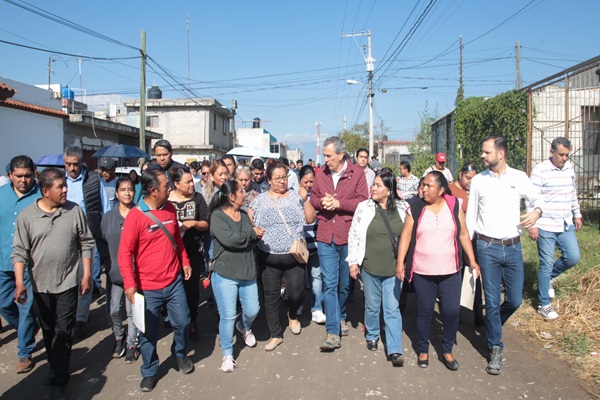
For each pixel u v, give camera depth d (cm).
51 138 1712
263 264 491
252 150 1205
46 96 1825
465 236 426
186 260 436
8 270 461
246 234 441
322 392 390
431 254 418
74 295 407
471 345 484
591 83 1245
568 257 526
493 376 412
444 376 415
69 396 393
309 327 550
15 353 484
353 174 504
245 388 401
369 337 475
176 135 3291
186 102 3253
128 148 1295
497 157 432
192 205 500
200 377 423
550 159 533
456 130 1738
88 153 2023
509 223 428
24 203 460
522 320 531
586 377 400
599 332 469
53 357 390
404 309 588
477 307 529
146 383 399
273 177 495
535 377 407
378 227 446
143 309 379
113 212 471
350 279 527
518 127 1333
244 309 470
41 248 391
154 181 402
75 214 411
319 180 510
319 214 507
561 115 1302
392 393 386
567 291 564
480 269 442
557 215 520
